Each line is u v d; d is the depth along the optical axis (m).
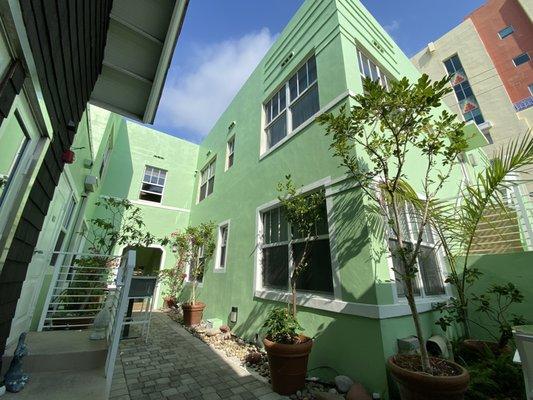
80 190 5.70
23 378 2.60
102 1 3.15
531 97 13.31
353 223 3.87
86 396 2.52
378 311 3.23
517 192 4.52
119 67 4.36
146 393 3.23
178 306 9.37
